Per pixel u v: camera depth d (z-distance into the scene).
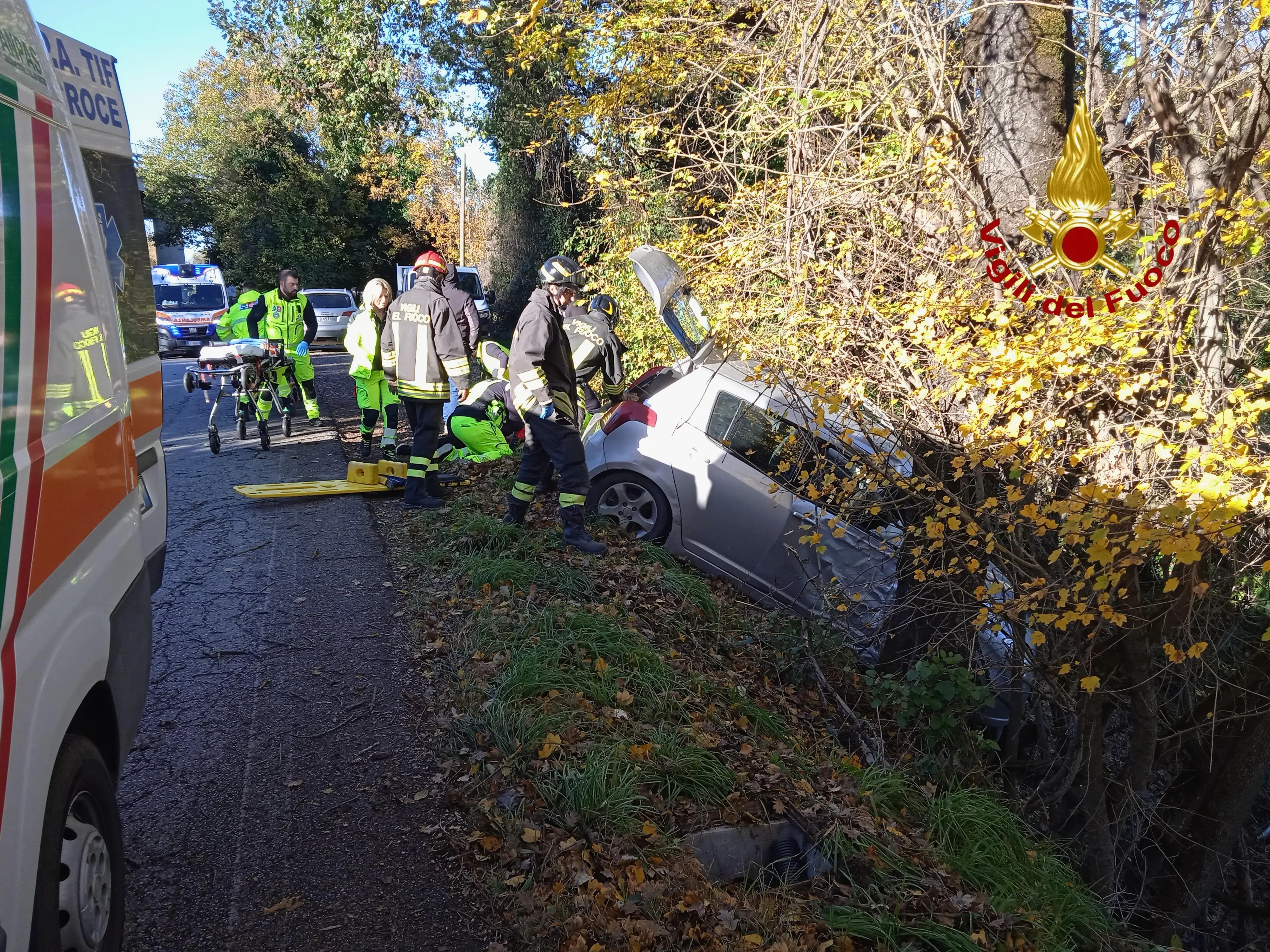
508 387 8.55
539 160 17.80
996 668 5.55
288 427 10.05
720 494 6.74
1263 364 4.64
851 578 6.43
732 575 6.88
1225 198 3.99
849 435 5.34
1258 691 5.34
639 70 8.15
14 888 1.69
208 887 3.07
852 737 5.51
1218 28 4.27
